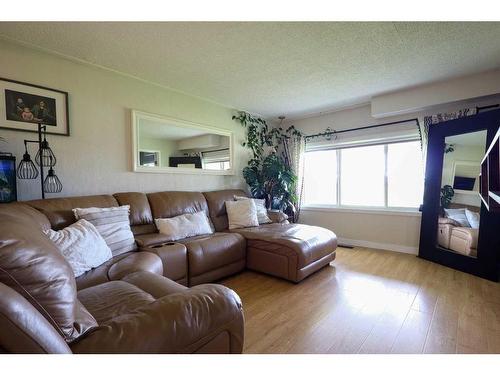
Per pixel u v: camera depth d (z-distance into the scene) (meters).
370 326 1.77
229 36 2.03
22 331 0.57
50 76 2.30
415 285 2.44
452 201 2.94
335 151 4.30
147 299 1.23
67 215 2.01
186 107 3.36
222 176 3.90
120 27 1.90
